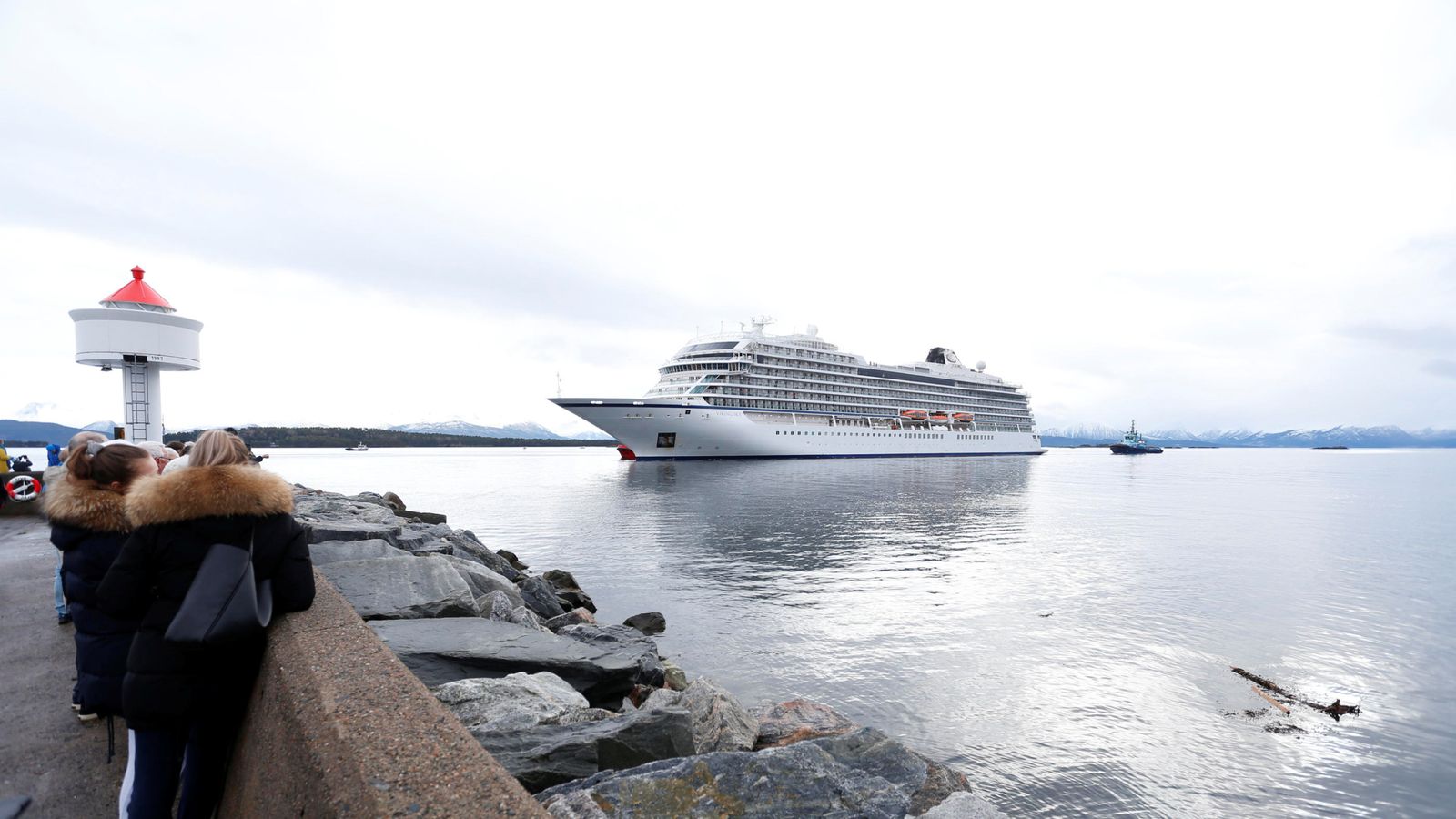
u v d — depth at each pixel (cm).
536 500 5009
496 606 1011
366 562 866
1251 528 3812
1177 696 1255
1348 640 1636
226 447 350
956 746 1037
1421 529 3844
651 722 545
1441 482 8912
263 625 317
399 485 6944
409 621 782
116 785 396
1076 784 938
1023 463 12194
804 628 1627
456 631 763
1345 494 6706
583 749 504
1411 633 1695
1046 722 1127
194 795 326
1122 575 2339
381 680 288
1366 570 2544
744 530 3356
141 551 312
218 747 332
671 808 427
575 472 9744
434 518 2473
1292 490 7344
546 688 607
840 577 2225
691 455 8938
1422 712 1206
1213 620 1786
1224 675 1372
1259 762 1018
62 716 478
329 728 244
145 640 308
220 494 317
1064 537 3247
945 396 11975
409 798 204
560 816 401
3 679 541
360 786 209
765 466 8556
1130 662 1432
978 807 514
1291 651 1542
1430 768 1008
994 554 2712
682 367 9269
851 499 4872
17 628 668
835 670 1342
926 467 9644
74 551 370
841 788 474
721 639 1538
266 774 274
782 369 9294
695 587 2075
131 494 321
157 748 312
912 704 1184
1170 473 11269
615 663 748
